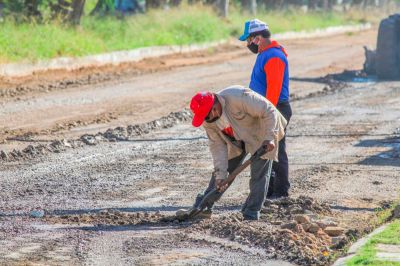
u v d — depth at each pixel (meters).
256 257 17.47
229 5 114.19
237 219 20.70
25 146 31.91
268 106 19.55
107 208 22.27
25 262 16.95
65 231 19.58
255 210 20.88
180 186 25.36
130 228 19.94
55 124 37.47
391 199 23.81
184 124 38.25
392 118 40.72
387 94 50.25
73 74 58.25
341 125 38.34
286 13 126.19
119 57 68.12
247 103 19.47
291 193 24.34
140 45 75.25
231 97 19.48
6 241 18.62
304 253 17.72
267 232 18.97
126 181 25.91
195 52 80.75
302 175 27.16
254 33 22.58
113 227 20.06
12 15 66.81
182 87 52.94
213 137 19.97
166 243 18.48
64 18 70.75
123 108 43.00
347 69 66.00
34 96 46.88
